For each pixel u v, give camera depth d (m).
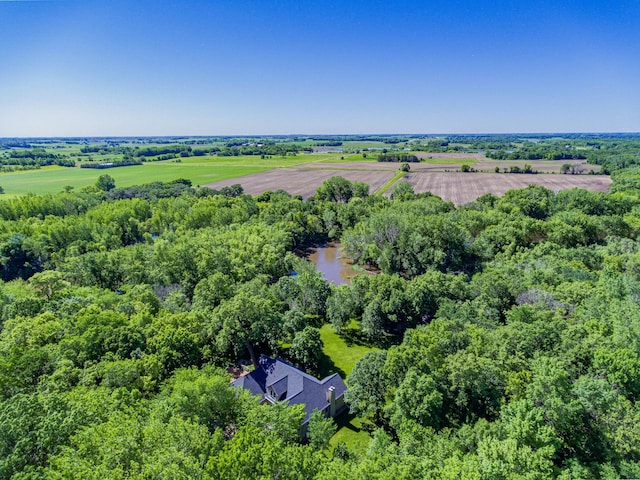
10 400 28.50
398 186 152.75
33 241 88.88
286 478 22.61
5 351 42.88
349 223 119.25
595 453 28.45
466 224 96.69
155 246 81.38
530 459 24.20
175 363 43.72
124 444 23.09
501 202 120.75
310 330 53.06
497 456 24.94
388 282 62.16
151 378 40.22
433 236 85.81
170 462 21.67
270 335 51.84
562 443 27.66
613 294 49.09
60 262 88.50
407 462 24.83
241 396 34.78
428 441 29.34
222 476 21.89
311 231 119.88
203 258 74.56
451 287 60.88
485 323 48.94
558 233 83.31
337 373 49.28
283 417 31.80
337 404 44.88
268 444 24.00
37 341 44.78
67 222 102.81
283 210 124.12
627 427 27.12
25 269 88.06
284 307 68.56
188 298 69.44
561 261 68.56
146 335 46.50
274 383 44.69
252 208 127.25
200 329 50.72
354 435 41.34
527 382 33.72
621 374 31.39
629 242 76.62
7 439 24.72
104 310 55.12
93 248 92.44
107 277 75.44
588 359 35.00
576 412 28.88
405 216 92.94
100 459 22.80
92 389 34.91
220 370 41.84
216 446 25.72
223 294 61.56
